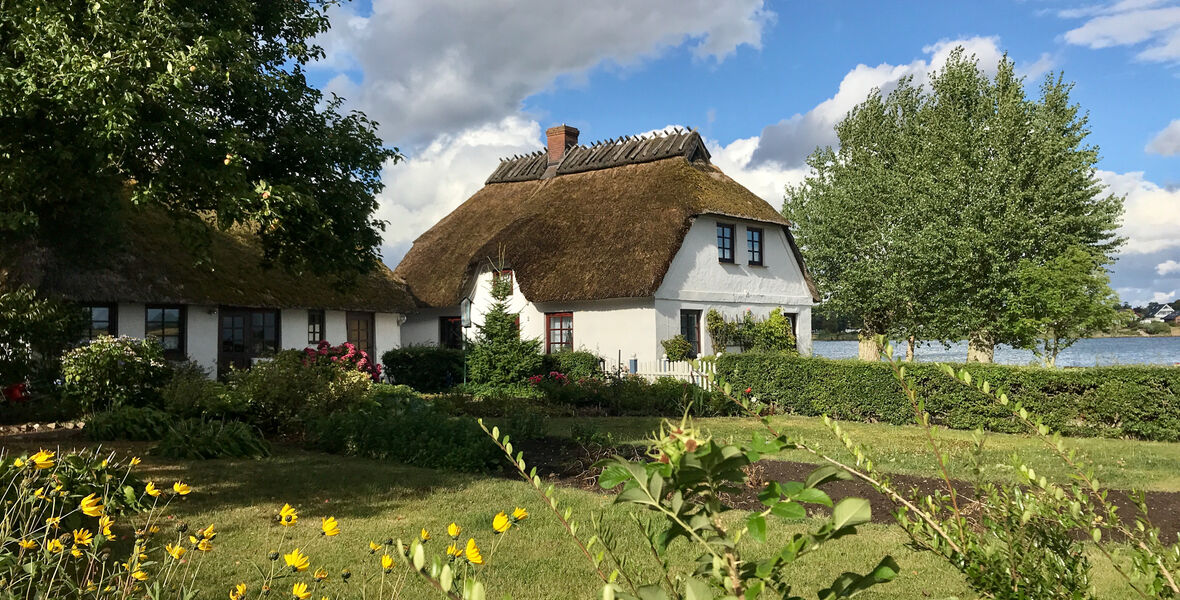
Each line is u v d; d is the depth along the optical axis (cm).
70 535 432
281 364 1215
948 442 1137
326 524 336
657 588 153
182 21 1012
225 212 1026
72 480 544
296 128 1273
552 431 1259
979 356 2742
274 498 731
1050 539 248
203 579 475
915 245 2727
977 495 272
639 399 1672
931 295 2755
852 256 3066
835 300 3089
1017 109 2725
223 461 940
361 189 1313
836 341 6194
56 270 1628
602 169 2702
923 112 3122
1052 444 265
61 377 1398
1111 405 1243
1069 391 1293
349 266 1324
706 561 170
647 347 2186
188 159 1016
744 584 160
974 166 2789
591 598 468
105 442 1050
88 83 849
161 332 1895
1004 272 2598
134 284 1798
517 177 3030
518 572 516
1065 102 2742
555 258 2380
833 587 165
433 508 697
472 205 3053
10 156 947
